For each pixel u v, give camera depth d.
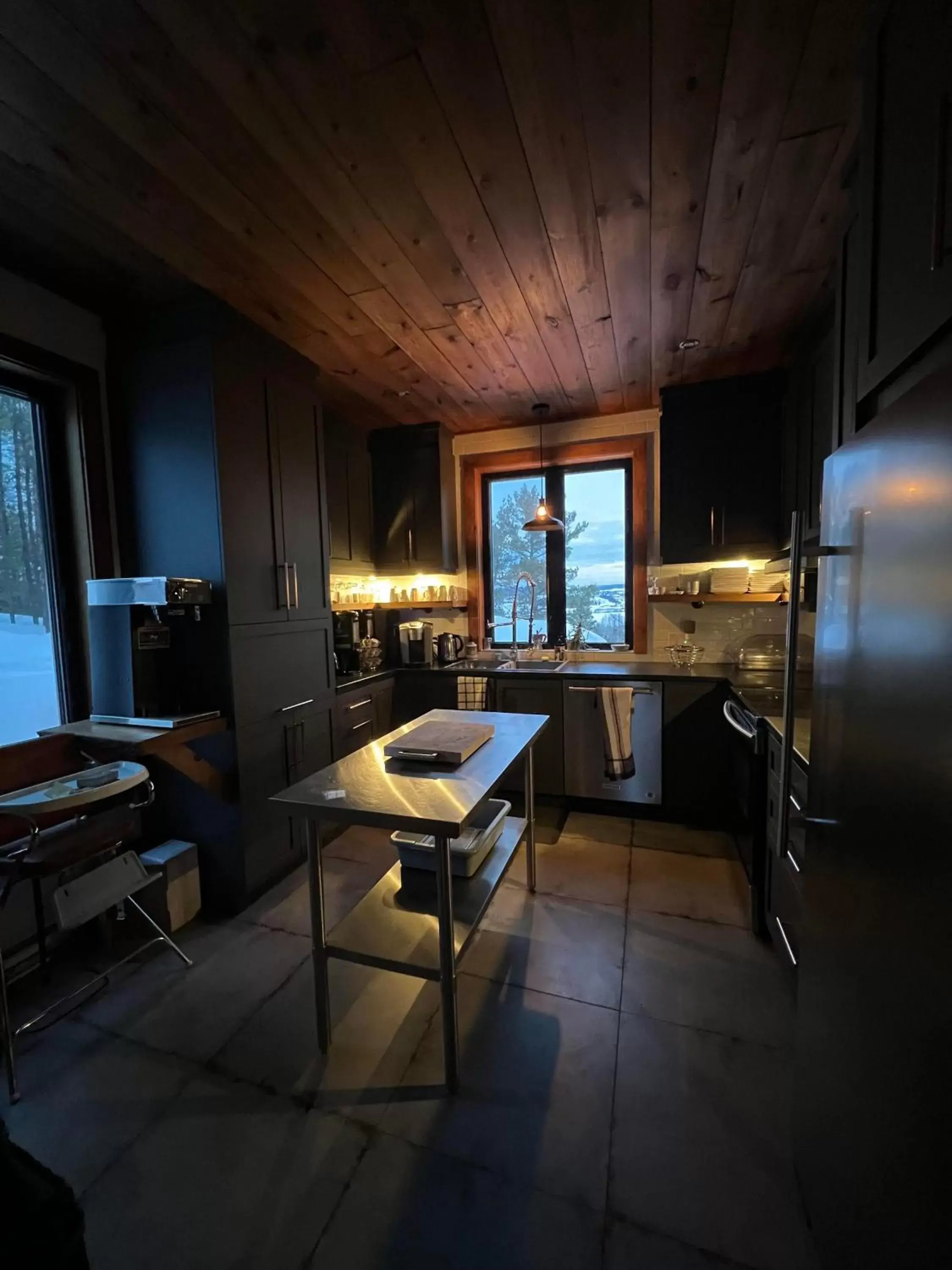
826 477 1.15
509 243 1.82
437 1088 1.46
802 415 2.48
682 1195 1.19
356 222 1.70
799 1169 1.18
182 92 1.24
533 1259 1.08
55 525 2.20
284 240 1.79
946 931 0.65
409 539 3.80
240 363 2.29
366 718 3.30
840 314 1.45
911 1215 0.71
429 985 1.87
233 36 1.11
